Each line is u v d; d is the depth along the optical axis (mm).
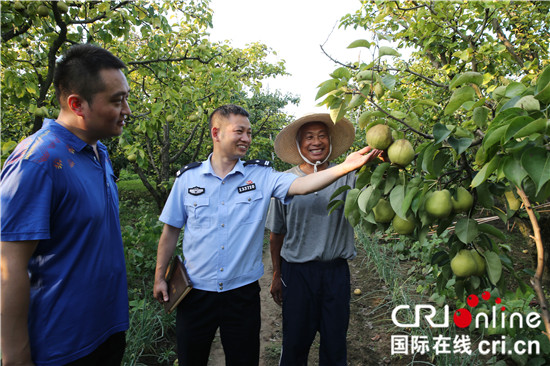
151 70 3939
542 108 1165
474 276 1548
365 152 1662
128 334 2812
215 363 3004
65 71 1353
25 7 2621
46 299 1322
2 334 1182
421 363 2791
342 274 2209
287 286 2264
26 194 1208
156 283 2123
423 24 3275
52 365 1328
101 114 1384
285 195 1996
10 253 1186
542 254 1198
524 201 1214
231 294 1950
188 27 4719
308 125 2301
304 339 2254
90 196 1396
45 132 1340
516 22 4082
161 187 6949
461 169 1450
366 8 4375
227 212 1970
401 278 4320
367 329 3400
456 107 1421
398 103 2744
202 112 4066
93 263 1416
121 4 3279
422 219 1414
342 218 2189
